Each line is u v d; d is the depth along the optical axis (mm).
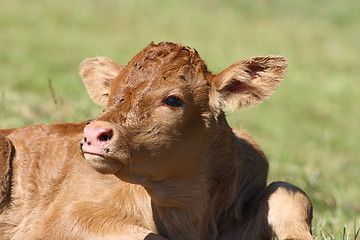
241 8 106188
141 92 16859
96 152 15570
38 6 88875
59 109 34281
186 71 17531
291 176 31844
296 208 17969
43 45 72750
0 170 20609
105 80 19750
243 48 84312
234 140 19031
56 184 20438
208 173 18312
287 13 107500
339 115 64750
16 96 39562
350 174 43281
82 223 18359
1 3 87750
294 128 58062
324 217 26344
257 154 20062
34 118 32062
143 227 18734
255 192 19844
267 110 63125
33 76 57000
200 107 17750
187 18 96125
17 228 20516
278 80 17969
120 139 16016
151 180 17438
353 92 72188
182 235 18594
